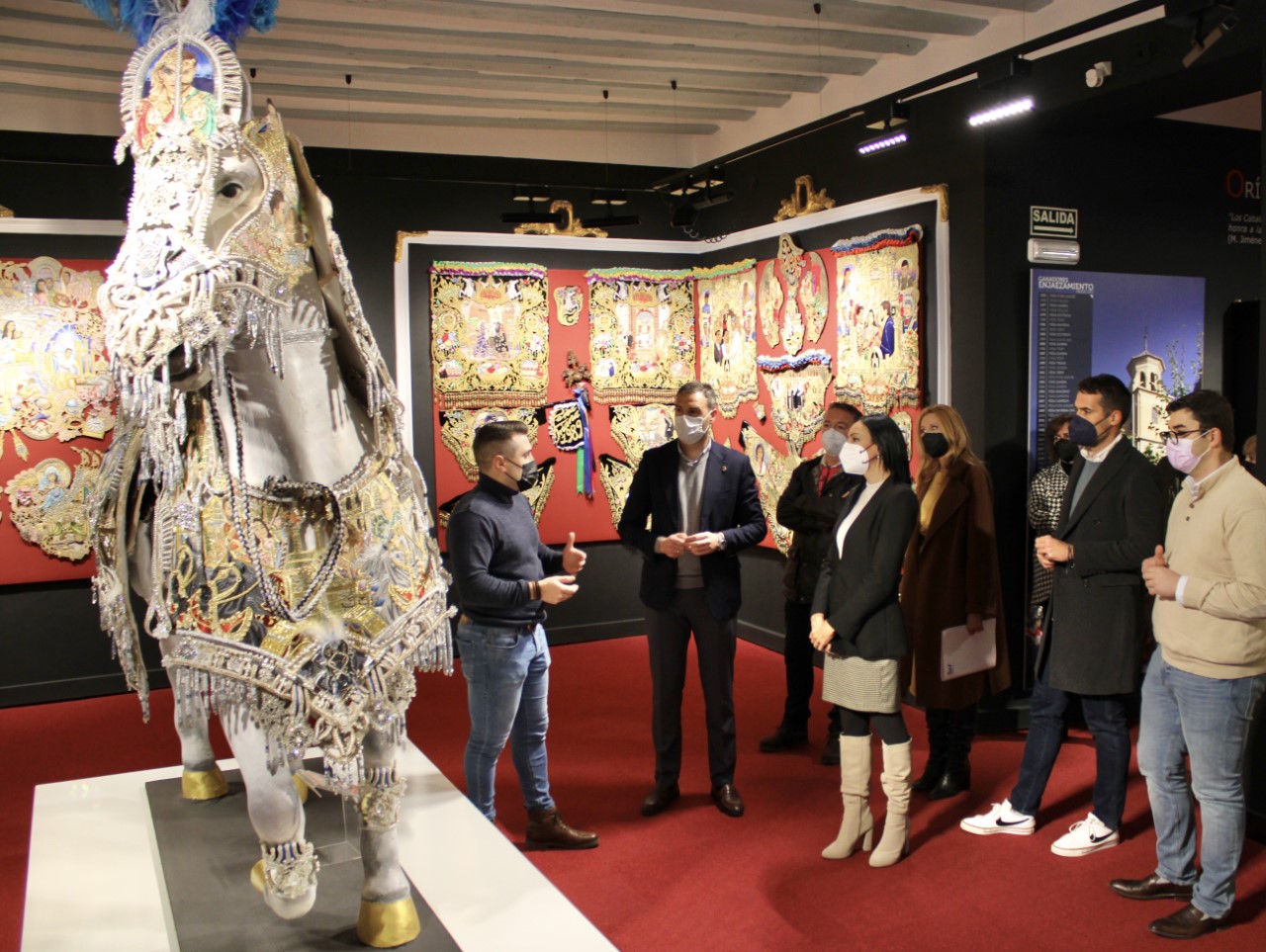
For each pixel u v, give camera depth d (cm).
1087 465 395
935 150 591
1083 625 388
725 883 384
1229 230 628
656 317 832
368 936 229
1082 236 581
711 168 714
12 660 670
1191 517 338
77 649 683
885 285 627
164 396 188
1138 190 595
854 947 336
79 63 617
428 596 217
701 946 339
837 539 397
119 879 279
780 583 755
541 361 793
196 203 188
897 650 384
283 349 197
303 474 199
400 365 755
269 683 191
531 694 404
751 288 767
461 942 230
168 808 324
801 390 712
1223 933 337
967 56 595
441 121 750
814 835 425
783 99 738
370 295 753
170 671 197
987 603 452
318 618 197
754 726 577
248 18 211
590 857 409
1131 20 490
